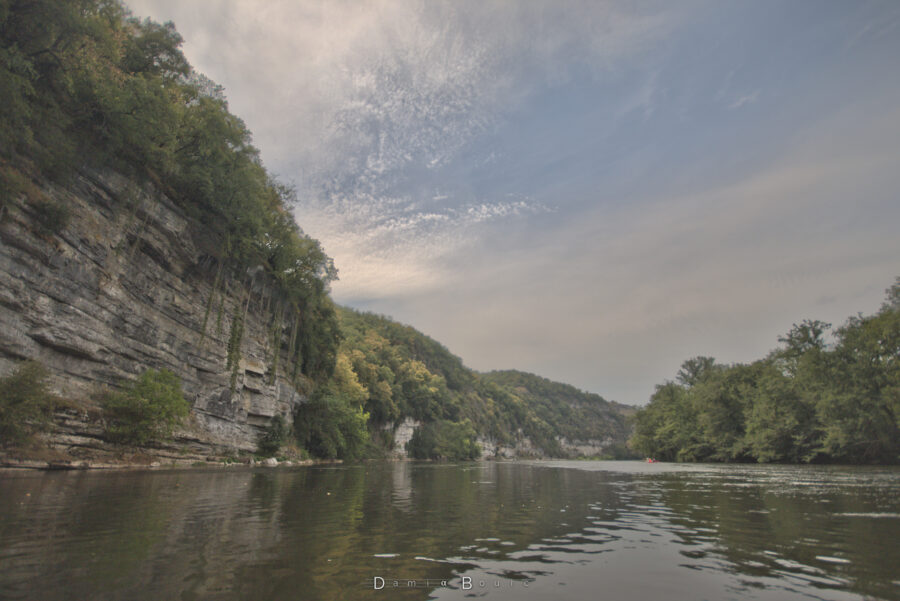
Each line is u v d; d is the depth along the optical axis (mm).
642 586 6766
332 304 76812
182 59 36938
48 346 26094
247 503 15047
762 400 57906
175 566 7332
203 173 36656
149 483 20203
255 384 50469
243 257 45812
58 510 12055
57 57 24797
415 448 127938
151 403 30734
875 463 49750
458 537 10336
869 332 46469
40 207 24828
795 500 17516
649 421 94250
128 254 32594
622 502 17547
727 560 8344
